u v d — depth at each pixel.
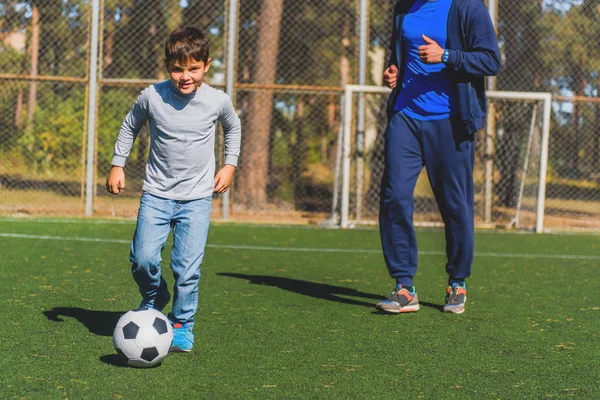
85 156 12.18
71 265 7.12
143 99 4.13
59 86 16.33
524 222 12.62
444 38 5.40
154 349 3.77
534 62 15.67
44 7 16.52
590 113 16.19
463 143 5.43
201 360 4.01
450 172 5.44
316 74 17.73
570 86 16.16
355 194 12.66
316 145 25.58
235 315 5.19
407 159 5.50
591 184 16.05
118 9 17.11
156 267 4.15
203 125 4.13
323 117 20.06
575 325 5.16
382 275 7.23
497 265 8.12
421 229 12.09
